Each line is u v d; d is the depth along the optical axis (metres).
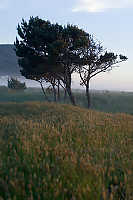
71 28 32.53
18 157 6.54
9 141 8.94
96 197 4.37
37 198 4.45
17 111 20.34
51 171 5.59
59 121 14.95
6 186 4.69
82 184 4.81
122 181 5.44
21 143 8.37
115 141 10.22
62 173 5.37
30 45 34.41
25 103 23.47
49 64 35.06
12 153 7.25
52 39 32.50
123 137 11.18
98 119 16.77
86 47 33.97
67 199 4.39
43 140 8.82
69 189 4.73
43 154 7.08
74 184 4.92
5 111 19.97
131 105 51.00
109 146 8.96
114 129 13.01
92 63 35.50
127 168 6.09
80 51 34.38
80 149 7.98
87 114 19.53
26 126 12.27
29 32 34.06
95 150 7.93
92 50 34.81
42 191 4.66
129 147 9.02
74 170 5.51
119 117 20.00
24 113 19.48
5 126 12.98
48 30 33.34
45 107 22.09
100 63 35.53
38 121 14.98
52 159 6.55
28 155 6.79
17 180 4.90
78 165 5.91
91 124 13.76
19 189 4.54
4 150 7.58
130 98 58.03
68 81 36.94
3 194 4.58
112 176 5.70
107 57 35.00
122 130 13.15
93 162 6.16
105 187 4.89
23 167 5.85
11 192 4.56
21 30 34.81
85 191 4.45
